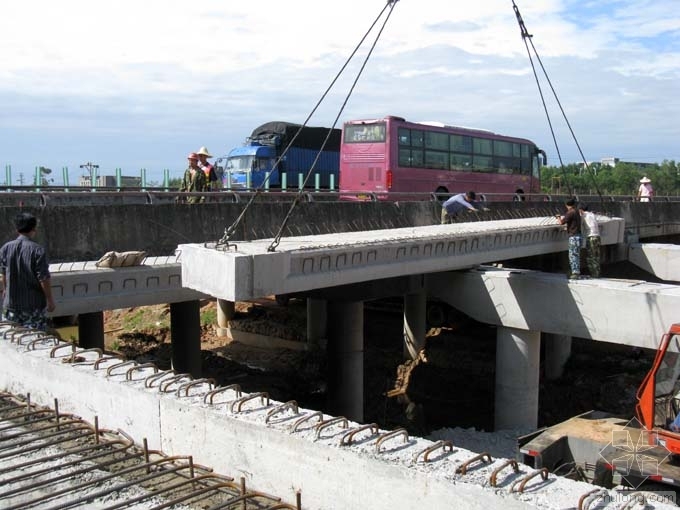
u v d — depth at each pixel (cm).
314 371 2225
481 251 1420
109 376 578
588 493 366
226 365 2269
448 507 381
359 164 2691
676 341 871
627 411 1856
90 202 1712
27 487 450
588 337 1495
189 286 936
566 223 1585
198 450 504
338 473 426
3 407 631
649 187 3322
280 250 918
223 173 3569
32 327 814
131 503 440
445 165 2866
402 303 2778
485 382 2111
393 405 2038
